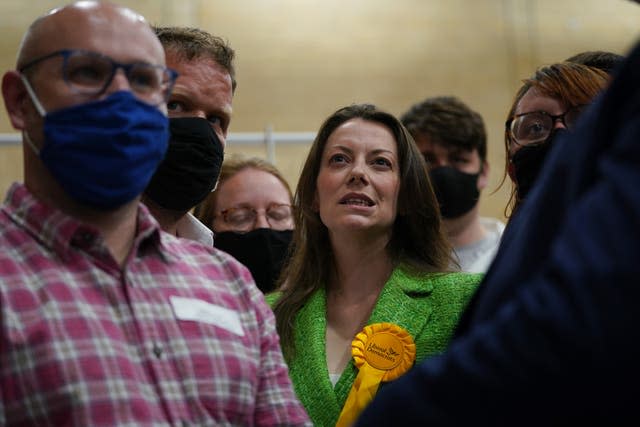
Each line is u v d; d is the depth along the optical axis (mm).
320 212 2693
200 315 1643
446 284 2523
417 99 6625
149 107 1636
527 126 2432
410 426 1016
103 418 1425
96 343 1477
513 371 945
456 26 6789
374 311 2506
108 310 1541
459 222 3723
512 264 1156
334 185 2635
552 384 920
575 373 905
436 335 2424
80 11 1654
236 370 1622
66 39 1623
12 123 1688
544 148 2369
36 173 1649
